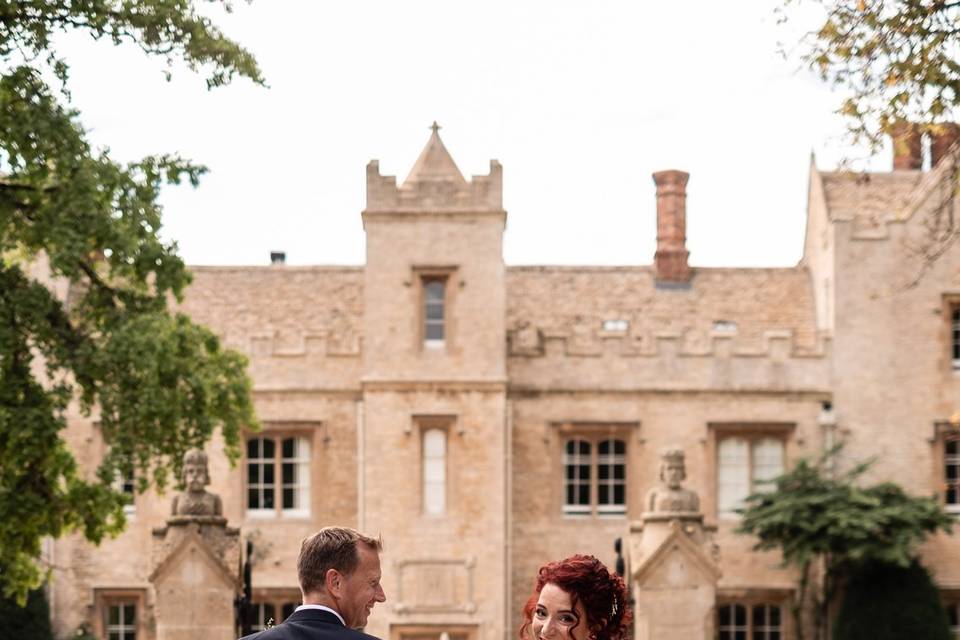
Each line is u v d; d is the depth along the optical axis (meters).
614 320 46.81
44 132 23.11
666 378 43.59
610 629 8.48
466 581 42.47
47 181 24.67
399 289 43.12
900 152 17.92
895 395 43.25
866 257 43.59
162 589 23.88
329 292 47.69
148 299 26.36
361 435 42.84
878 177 47.09
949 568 42.66
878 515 39.59
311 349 43.44
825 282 44.75
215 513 24.44
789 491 41.03
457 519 42.69
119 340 24.97
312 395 43.38
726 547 43.22
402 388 42.88
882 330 43.41
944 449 43.19
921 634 40.34
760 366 43.56
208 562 23.91
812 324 46.38
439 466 43.00
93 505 25.27
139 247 24.75
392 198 43.19
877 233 43.56
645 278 48.09
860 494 40.28
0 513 24.64
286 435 43.41
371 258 43.22
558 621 8.42
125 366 25.23
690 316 46.88
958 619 42.66
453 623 42.31
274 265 48.31
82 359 25.16
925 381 43.25
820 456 42.22
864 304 43.50
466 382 42.88
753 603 43.06
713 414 43.47
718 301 47.31
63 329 25.59
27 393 24.98
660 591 25.64
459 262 43.12
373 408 42.88
